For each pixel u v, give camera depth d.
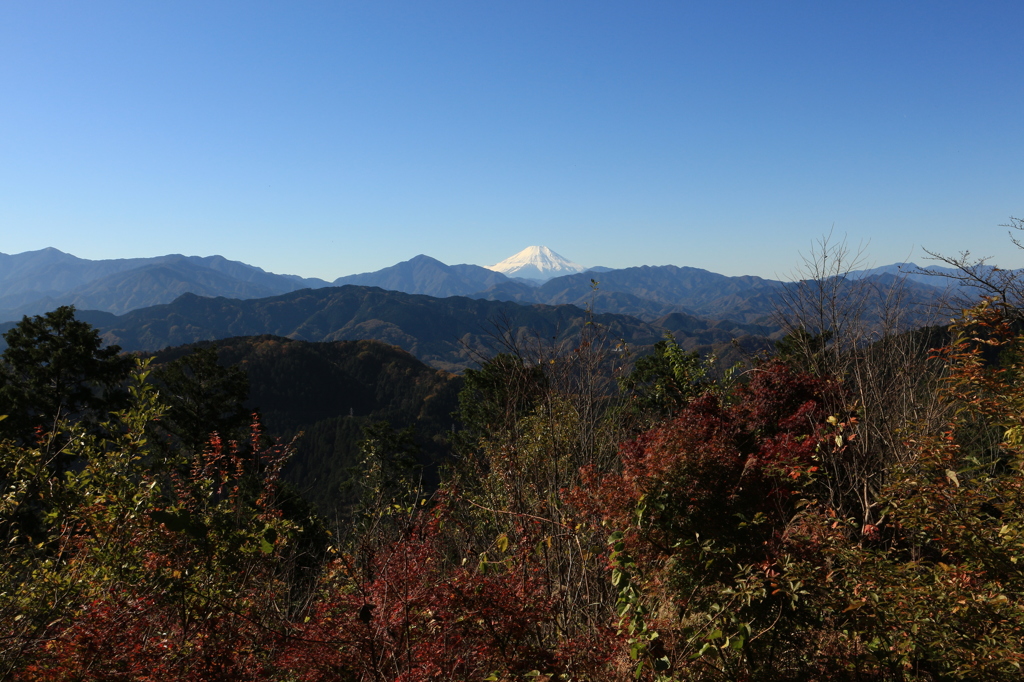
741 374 6.99
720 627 3.54
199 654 3.39
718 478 4.16
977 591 3.09
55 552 4.31
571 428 5.84
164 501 4.70
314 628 3.44
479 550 4.69
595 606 4.25
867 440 4.79
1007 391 3.72
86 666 3.14
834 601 3.45
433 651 3.17
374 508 4.57
